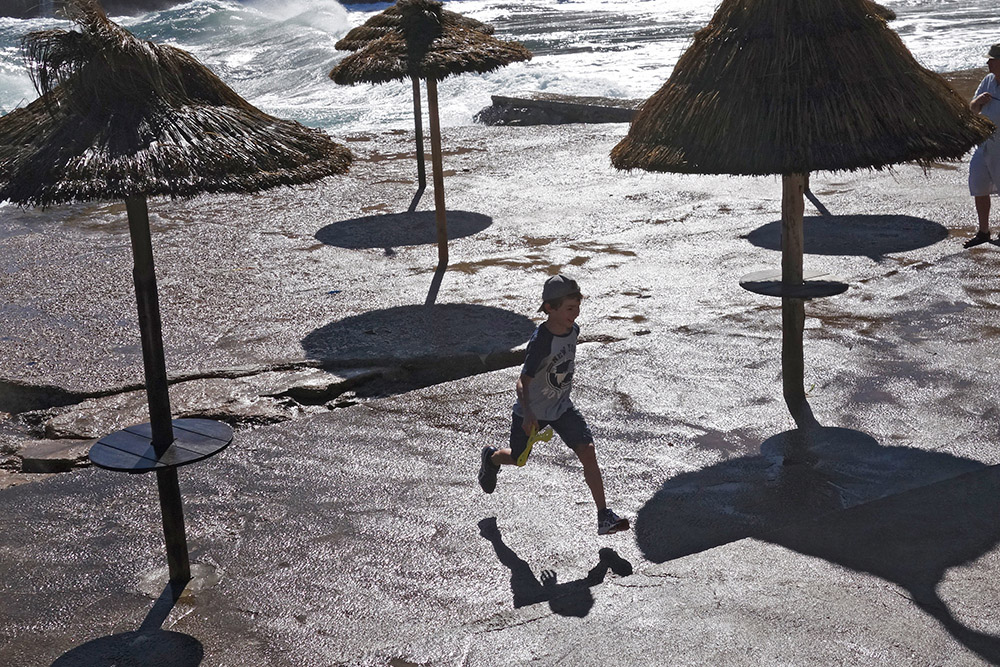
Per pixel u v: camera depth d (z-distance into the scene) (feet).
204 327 30.99
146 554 17.60
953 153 20.20
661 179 51.49
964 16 159.02
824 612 14.17
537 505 18.74
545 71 98.43
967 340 25.81
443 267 36.60
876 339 26.27
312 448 21.66
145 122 14.78
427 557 17.10
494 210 46.62
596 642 13.78
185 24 175.32
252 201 50.16
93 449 15.20
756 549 16.11
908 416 21.52
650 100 22.24
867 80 20.01
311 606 15.75
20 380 27.14
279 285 35.53
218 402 24.76
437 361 26.91
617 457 20.52
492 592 15.96
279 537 17.98
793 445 20.53
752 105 19.98
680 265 35.47
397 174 55.98
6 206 49.88
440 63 35.47
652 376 24.58
